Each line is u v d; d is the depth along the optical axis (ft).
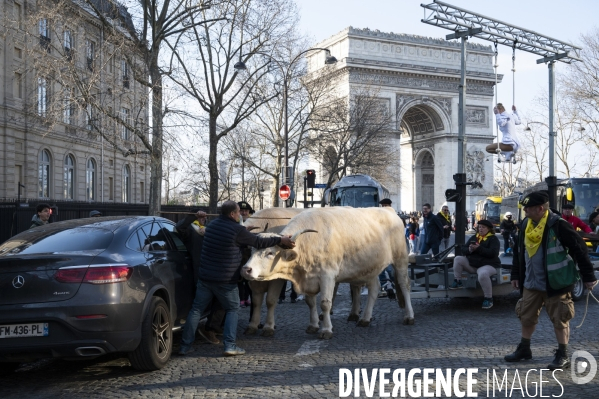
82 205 77.92
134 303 21.80
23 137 108.37
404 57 228.63
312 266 28.94
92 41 66.49
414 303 42.63
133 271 22.21
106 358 26.40
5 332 20.44
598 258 46.26
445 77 234.17
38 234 24.06
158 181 67.51
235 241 25.98
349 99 163.73
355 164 155.12
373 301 32.99
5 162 102.63
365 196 124.26
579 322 33.27
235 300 26.30
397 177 214.48
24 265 20.83
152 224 26.71
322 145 145.69
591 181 84.79
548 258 22.39
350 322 34.55
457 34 54.34
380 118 172.65
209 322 29.14
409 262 40.19
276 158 142.51
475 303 41.81
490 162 243.19
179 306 26.17
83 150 128.88
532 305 23.47
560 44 64.23
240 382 21.84
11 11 90.74
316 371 23.27
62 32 61.87
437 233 51.37
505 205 174.40
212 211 89.76
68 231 23.93
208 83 88.58
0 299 20.61
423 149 257.75
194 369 23.91
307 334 31.01
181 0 71.56
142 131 66.85
